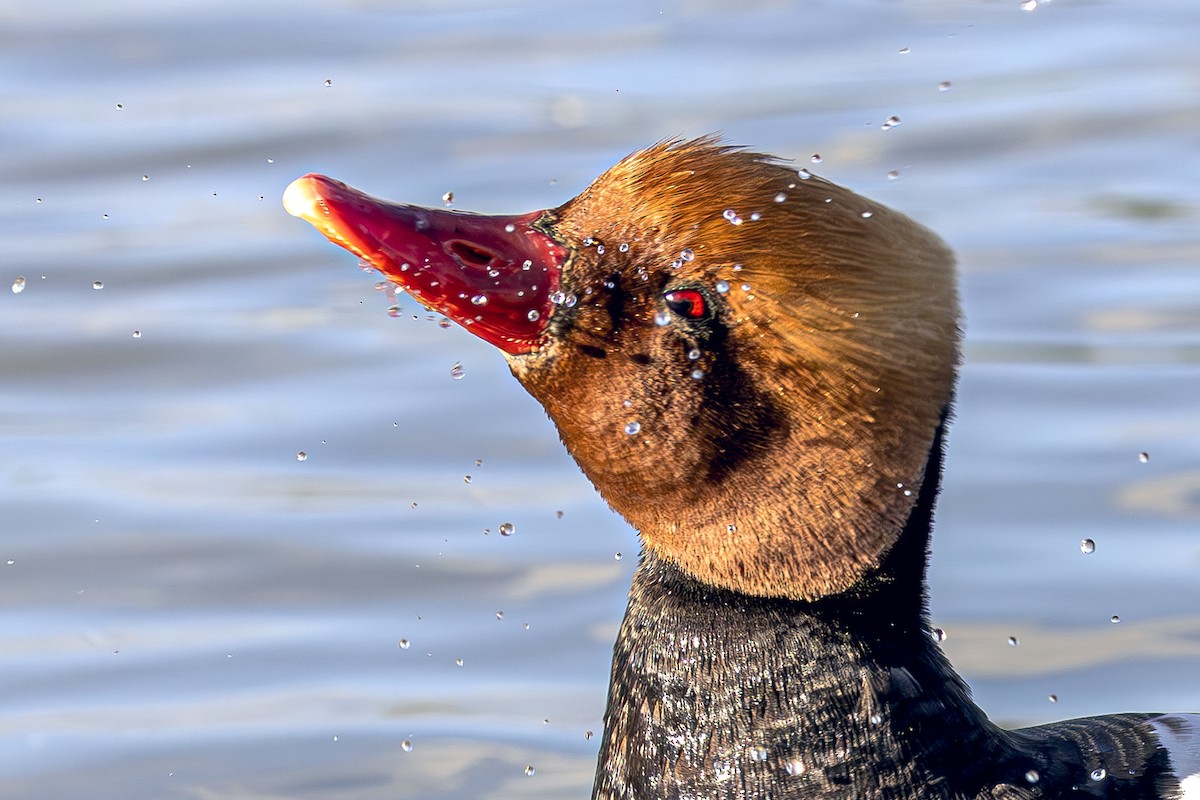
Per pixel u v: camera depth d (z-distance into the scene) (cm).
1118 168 1791
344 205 694
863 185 1769
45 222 1783
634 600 732
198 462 1323
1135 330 1448
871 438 668
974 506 1195
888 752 684
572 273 697
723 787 693
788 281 670
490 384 1430
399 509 1250
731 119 1944
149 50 2230
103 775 993
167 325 1559
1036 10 2283
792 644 690
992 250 1608
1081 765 724
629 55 2188
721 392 678
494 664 1083
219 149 1923
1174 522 1167
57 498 1270
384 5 2416
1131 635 1062
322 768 998
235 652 1102
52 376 1475
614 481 707
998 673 1033
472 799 969
